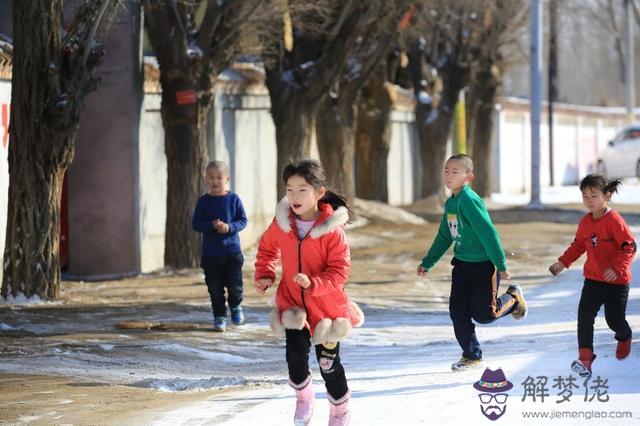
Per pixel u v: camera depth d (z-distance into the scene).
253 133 52.12
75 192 41.88
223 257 26.41
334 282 13.86
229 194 26.59
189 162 40.78
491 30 69.12
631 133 96.81
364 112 65.75
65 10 35.97
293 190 14.03
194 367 21.80
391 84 68.94
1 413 16.33
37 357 22.23
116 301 32.28
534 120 71.94
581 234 19.33
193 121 40.50
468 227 19.06
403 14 50.62
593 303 18.98
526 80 153.12
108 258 41.69
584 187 19.02
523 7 72.81
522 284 37.38
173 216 41.12
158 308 30.53
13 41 30.98
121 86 41.44
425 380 18.52
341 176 55.66
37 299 31.52
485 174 78.75
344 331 14.12
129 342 24.38
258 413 15.68
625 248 18.81
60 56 30.94
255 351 23.84
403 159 74.31
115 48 41.31
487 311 19.19
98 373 20.67
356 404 16.17
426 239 53.34
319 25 46.28
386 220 59.53
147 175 43.06
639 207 73.12
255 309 30.47
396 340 25.39
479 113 78.62
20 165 31.28
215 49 40.41
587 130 116.12
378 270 41.66
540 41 71.38
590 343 18.78
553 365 19.39
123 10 40.81
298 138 47.09
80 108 31.20
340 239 14.02
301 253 14.06
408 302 33.00
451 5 64.50
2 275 33.94
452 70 70.00
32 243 31.48
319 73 46.66
